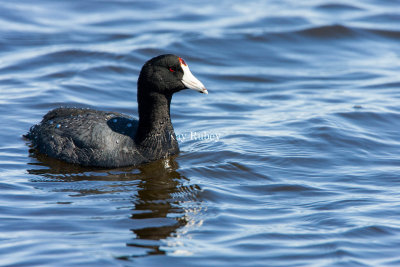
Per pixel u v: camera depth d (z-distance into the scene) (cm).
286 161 1281
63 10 2522
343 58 2130
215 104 1738
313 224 963
